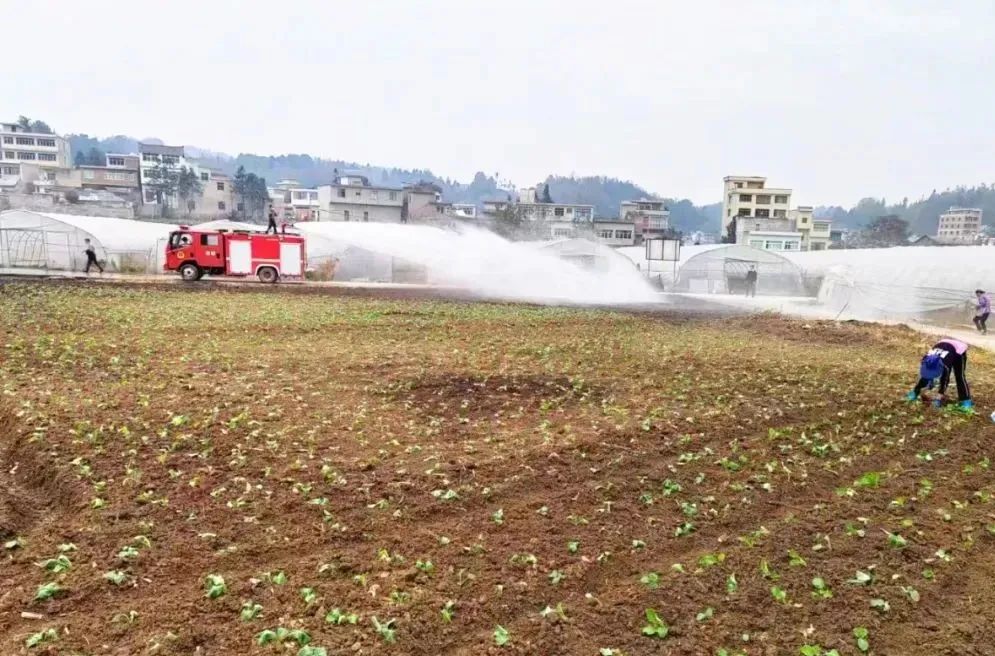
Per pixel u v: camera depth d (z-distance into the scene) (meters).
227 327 19.83
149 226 48.03
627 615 5.73
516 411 11.60
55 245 40.84
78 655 4.90
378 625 5.34
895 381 14.82
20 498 7.55
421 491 8.04
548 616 5.64
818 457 9.82
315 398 11.80
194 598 5.71
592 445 9.77
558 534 7.14
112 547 6.49
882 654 5.33
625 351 17.77
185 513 7.22
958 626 5.73
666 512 7.82
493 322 23.27
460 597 5.88
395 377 13.61
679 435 10.40
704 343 20.00
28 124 123.19
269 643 5.11
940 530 7.54
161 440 9.20
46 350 14.70
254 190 116.19
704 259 44.19
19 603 5.53
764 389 13.62
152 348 15.76
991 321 29.09
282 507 7.45
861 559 6.80
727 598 6.00
